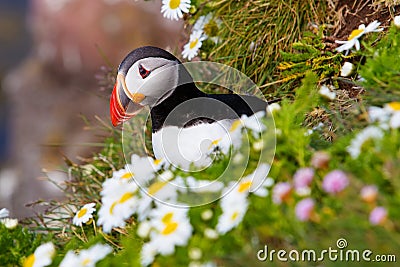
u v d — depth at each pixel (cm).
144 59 631
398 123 446
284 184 452
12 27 2238
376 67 582
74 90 1608
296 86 744
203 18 841
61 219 706
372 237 413
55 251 566
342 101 645
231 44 827
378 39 706
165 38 1520
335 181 421
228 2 838
